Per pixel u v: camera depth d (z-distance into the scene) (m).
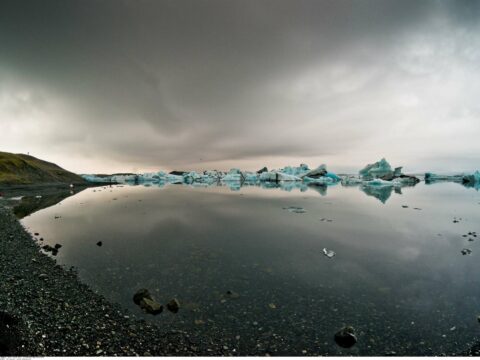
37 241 16.94
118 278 11.29
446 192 58.00
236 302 9.30
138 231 20.39
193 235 19.17
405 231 20.48
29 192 59.34
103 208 33.31
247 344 6.98
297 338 7.26
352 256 14.55
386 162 103.25
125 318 8.09
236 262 13.55
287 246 16.41
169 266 12.85
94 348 6.52
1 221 22.58
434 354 6.62
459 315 8.52
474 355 6.54
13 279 10.27
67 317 7.82
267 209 32.50
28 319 7.31
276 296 9.79
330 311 8.75
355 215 27.80
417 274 12.01
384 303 9.30
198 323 7.94
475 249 15.84
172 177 150.25
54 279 10.81
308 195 51.50
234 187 82.25
